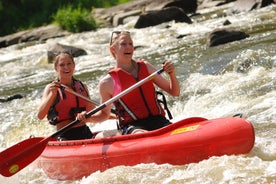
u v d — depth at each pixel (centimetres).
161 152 1338
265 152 1354
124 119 1479
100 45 4028
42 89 2850
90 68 3162
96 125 2044
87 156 1435
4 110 2484
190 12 4762
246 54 2422
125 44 1485
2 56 4272
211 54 2730
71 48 3709
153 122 1477
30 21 6081
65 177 1491
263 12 3797
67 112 1582
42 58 3778
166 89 1495
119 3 5978
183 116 1944
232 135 1284
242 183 1195
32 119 2269
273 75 2078
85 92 1625
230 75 2212
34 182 1503
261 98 1844
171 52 3075
